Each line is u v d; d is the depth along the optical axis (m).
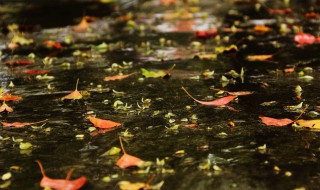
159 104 1.71
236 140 1.51
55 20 2.97
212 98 1.74
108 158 1.47
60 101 1.76
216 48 2.17
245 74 1.93
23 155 1.49
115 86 1.86
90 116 1.66
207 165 1.42
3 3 3.66
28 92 1.84
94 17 3.06
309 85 1.81
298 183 1.37
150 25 2.77
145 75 1.93
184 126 1.58
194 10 3.21
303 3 3.27
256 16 2.89
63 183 1.38
